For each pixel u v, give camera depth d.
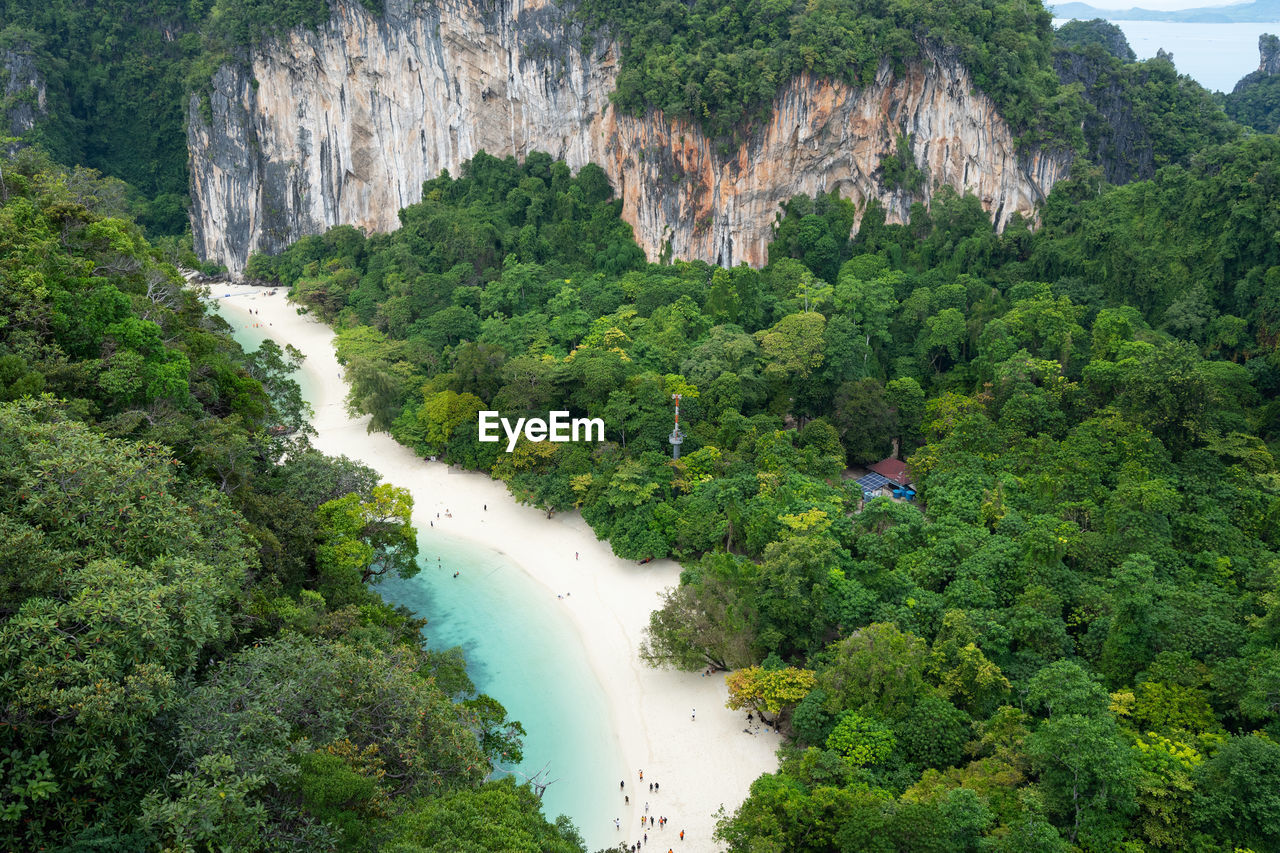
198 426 61.09
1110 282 126.94
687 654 71.50
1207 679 63.06
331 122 178.88
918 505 97.56
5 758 32.56
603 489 92.19
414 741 45.78
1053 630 68.38
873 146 148.62
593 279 139.62
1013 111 145.25
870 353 119.38
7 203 72.75
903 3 147.50
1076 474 90.31
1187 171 128.25
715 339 113.38
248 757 37.06
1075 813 53.50
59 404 52.47
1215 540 81.56
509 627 81.75
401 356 123.56
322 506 71.06
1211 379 102.19
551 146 166.50
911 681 62.94
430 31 166.25
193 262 125.12
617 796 63.88
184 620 38.62
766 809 54.22
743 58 142.38
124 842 33.62
